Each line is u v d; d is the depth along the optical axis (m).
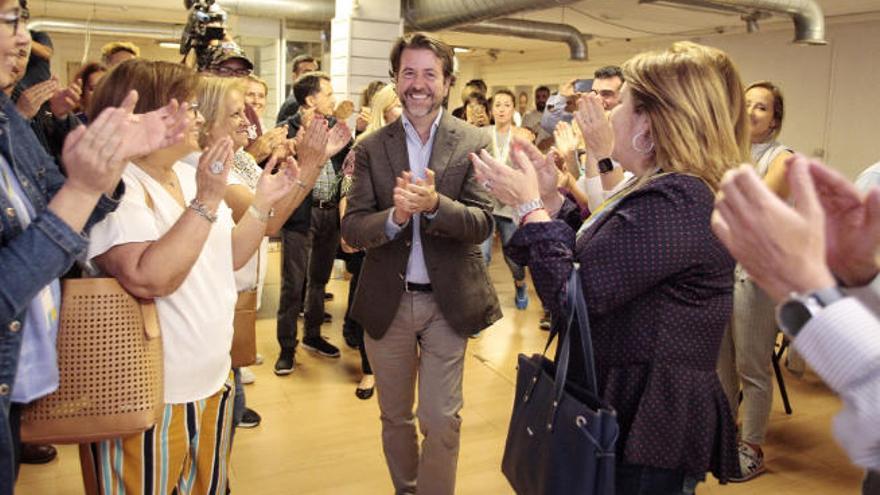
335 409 3.21
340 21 6.07
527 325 4.64
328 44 7.58
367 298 2.20
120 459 1.44
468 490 2.54
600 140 1.87
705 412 1.33
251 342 1.96
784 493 2.61
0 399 1.13
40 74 2.58
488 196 2.19
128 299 1.34
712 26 9.03
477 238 2.09
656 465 1.32
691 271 1.30
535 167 1.62
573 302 1.32
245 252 1.76
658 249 1.27
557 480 1.31
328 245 3.84
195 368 1.51
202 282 1.53
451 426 2.18
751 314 2.70
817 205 0.70
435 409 2.17
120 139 1.08
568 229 1.38
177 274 1.35
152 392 1.37
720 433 1.38
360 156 2.24
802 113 8.51
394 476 2.32
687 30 9.46
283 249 3.57
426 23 6.79
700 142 1.33
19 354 1.15
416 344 2.24
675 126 1.33
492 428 3.05
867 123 7.86
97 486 1.45
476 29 8.30
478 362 3.89
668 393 1.32
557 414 1.34
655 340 1.32
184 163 1.72
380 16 6.04
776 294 0.72
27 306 1.14
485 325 2.19
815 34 6.45
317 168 2.07
